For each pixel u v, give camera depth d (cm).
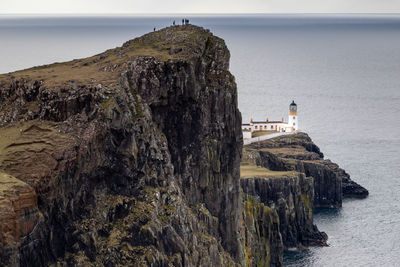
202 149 16438
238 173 17638
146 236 13438
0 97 15562
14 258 11194
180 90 15825
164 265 13512
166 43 17262
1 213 11119
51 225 12419
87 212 13250
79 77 15100
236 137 17300
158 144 14825
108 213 13512
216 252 15300
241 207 18762
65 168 12794
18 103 15000
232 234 17438
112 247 13138
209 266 14738
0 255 11025
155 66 15650
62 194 12706
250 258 19262
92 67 16350
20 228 11431
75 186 13050
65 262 12538
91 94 13988
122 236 13350
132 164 14000
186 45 16825
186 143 16238
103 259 12988
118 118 13862
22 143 13362
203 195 16550
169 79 15712
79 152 13162
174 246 13825
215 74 17138
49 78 15225
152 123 14975
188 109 16162
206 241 15112
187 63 15838
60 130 13625
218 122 16762
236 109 17275
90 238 12962
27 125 14125
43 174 12375
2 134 14025
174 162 16062
